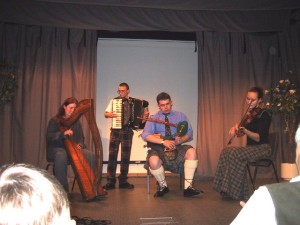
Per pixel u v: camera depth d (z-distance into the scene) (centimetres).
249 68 610
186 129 425
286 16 584
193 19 574
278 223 76
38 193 61
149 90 623
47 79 575
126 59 622
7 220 59
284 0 557
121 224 298
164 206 366
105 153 607
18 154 564
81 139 436
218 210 349
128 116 467
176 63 629
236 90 606
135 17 563
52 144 414
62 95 574
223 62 606
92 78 583
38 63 572
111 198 405
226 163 402
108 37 618
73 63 578
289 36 602
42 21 548
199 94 602
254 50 611
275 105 504
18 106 564
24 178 62
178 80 627
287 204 77
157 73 626
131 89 620
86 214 332
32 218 60
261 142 416
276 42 612
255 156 401
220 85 605
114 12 561
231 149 405
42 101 572
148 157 423
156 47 625
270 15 585
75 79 578
